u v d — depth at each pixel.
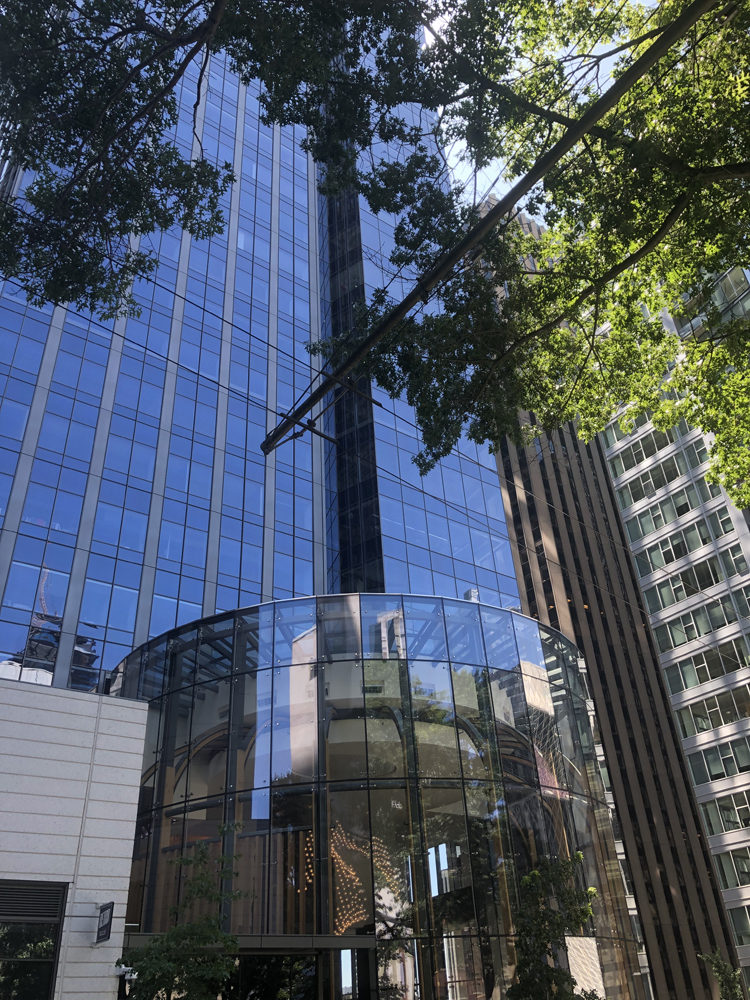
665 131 17.44
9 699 17.02
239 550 47.72
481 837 24.92
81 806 16.94
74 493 42.31
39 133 16.27
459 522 52.12
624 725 84.19
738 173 15.88
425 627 28.17
